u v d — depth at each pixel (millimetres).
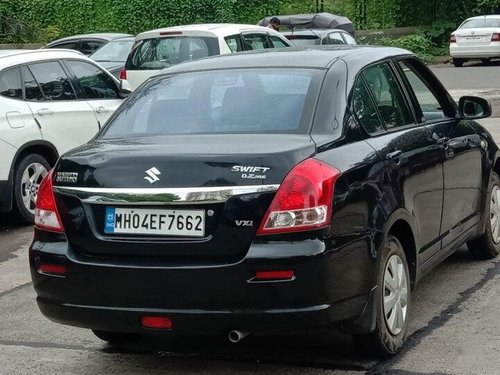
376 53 6328
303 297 4875
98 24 33875
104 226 5188
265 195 4922
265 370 5504
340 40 22609
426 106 6863
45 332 6457
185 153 5109
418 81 6828
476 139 7305
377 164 5492
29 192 10266
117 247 5125
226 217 4945
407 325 5789
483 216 7465
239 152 5055
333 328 5035
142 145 5383
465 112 7207
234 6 33375
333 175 5051
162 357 5840
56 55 10883
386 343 5477
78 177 5281
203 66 6195
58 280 5273
